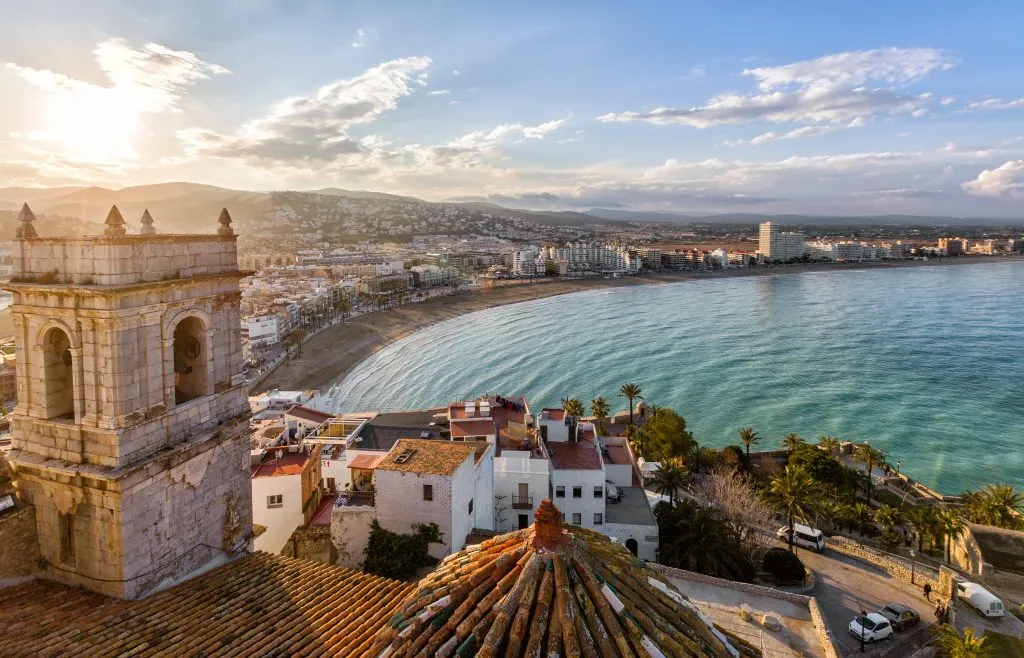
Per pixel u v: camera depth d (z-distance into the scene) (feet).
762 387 474.49
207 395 77.15
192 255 73.87
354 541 129.49
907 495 266.16
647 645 38.19
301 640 60.13
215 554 78.07
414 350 608.19
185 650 58.18
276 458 156.04
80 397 65.92
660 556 174.50
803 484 200.54
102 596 66.95
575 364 545.44
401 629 41.91
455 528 127.44
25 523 68.59
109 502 65.51
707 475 269.85
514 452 184.24
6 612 62.90
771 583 163.73
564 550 42.37
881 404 433.07
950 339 636.48
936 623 143.43
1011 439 369.50
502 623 37.58
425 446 143.02
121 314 64.23
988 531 177.17
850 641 136.56
